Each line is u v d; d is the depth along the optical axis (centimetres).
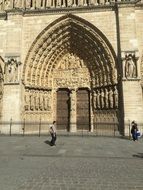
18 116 3206
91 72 3581
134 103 3019
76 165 1445
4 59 3438
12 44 3375
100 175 1190
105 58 3334
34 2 3550
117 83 3194
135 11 3325
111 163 1510
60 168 1355
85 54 3600
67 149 2089
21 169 1325
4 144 2367
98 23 3334
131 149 2097
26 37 3453
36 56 3472
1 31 3538
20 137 2945
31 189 955
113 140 2712
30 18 3484
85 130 3497
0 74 3478
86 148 2145
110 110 3247
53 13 3447
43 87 3541
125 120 2998
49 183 1043
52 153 1895
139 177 1153
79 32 3456
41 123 3447
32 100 3406
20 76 3312
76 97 3622
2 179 1107
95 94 3481
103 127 3297
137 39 3256
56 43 3556
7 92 3275
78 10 3388
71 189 961
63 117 3603
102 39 3319
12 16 3453
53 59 3647
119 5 3247
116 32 3278
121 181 1081
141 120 2986
